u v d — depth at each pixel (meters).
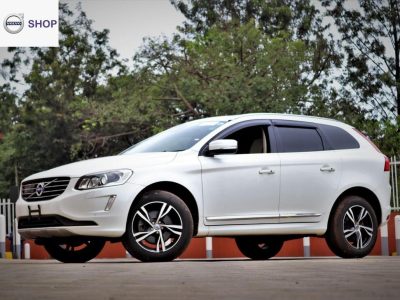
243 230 7.94
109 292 3.38
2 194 40.16
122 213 7.33
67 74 38.44
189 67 31.81
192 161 7.72
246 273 4.68
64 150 37.66
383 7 39.31
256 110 29.05
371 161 8.86
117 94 33.81
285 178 8.22
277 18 41.56
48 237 7.65
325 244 13.34
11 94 39.81
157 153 7.77
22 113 38.19
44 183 7.63
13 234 13.98
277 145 8.30
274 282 3.88
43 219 7.57
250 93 29.59
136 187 7.38
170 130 8.48
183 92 31.11
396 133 26.00
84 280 4.15
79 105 33.25
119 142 35.47
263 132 8.30
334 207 8.59
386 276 4.17
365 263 5.99
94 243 8.59
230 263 6.31
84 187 7.38
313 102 33.00
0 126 40.06
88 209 7.34
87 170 7.47
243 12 42.78
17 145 38.31
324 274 4.45
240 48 31.73
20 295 3.25
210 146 7.77
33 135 37.84
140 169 7.46
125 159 7.61
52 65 38.19
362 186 8.73
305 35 41.75
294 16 42.16
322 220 8.45
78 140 36.38
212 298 3.08
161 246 7.49
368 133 27.81
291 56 30.86
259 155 8.14
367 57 39.34
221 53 31.69
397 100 38.03
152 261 7.47
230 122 8.19
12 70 39.88
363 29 39.56
